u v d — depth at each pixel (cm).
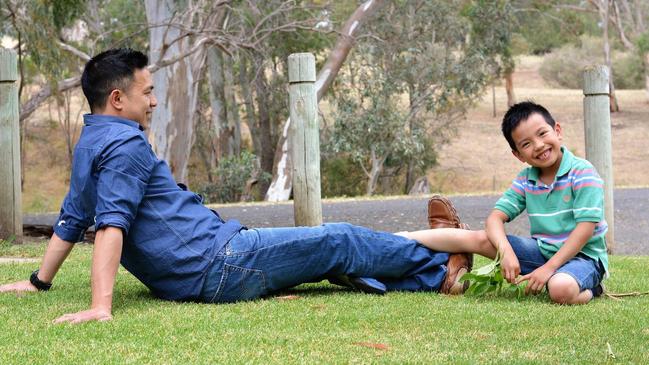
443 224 422
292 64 595
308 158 598
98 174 354
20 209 682
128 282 436
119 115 367
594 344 285
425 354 268
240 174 2227
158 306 356
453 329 310
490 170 3039
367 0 2012
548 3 3234
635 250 723
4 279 445
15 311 340
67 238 394
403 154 2389
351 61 2398
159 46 1720
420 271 406
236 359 261
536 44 4012
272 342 285
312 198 600
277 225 961
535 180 409
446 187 2859
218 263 363
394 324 319
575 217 389
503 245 394
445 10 2398
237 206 1285
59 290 398
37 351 270
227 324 315
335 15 2311
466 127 3544
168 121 1730
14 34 1542
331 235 385
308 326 314
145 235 362
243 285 368
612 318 333
